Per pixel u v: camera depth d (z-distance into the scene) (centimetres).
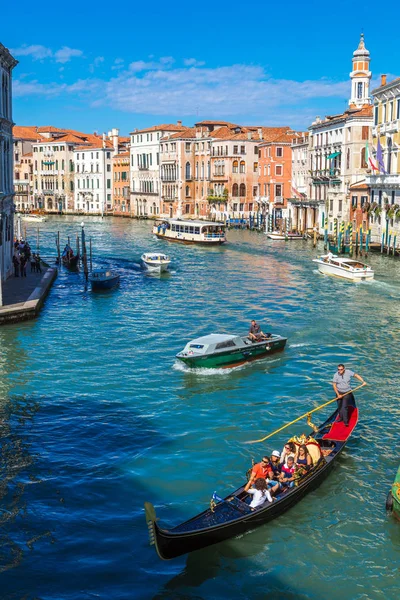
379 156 6306
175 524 1502
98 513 1545
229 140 11212
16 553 1395
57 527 1487
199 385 2403
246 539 1441
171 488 1656
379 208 6819
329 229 8325
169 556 1324
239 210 11388
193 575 1338
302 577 1333
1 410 2158
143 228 11138
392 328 3269
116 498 1609
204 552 1403
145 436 1958
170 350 2862
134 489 1652
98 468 1758
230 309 3800
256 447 1878
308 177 9262
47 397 2280
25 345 2928
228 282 4950
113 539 1448
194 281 5031
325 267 5312
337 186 8181
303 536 1455
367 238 6462
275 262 6238
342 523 1502
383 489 1644
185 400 2252
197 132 12175
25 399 2261
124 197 14438
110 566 1361
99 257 6931
